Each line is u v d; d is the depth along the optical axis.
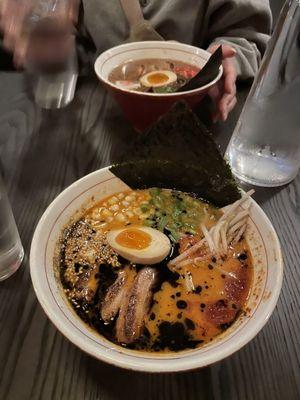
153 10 0.63
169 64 0.49
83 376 0.25
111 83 0.40
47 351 0.26
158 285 0.27
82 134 0.44
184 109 0.30
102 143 0.43
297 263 0.32
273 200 0.38
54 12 0.46
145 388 0.24
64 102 0.48
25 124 0.45
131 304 0.26
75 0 0.55
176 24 0.62
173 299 0.26
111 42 0.64
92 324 0.25
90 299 0.26
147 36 0.56
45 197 0.37
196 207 0.33
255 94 0.36
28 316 0.27
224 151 0.43
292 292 0.30
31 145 0.42
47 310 0.22
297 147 0.36
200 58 0.48
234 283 0.27
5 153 0.41
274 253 0.26
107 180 0.32
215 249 0.29
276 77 0.33
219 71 0.40
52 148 0.42
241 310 0.26
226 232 0.30
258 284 0.26
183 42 0.64
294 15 0.30
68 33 0.48
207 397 0.24
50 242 0.27
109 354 0.21
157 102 0.38
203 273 0.28
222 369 0.25
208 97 0.46
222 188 0.32
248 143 0.38
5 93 0.50
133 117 0.42
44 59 0.48
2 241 0.28
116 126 0.46
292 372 0.25
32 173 0.39
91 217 0.31
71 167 0.40
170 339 0.24
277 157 0.37
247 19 0.61
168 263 0.29
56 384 0.24
